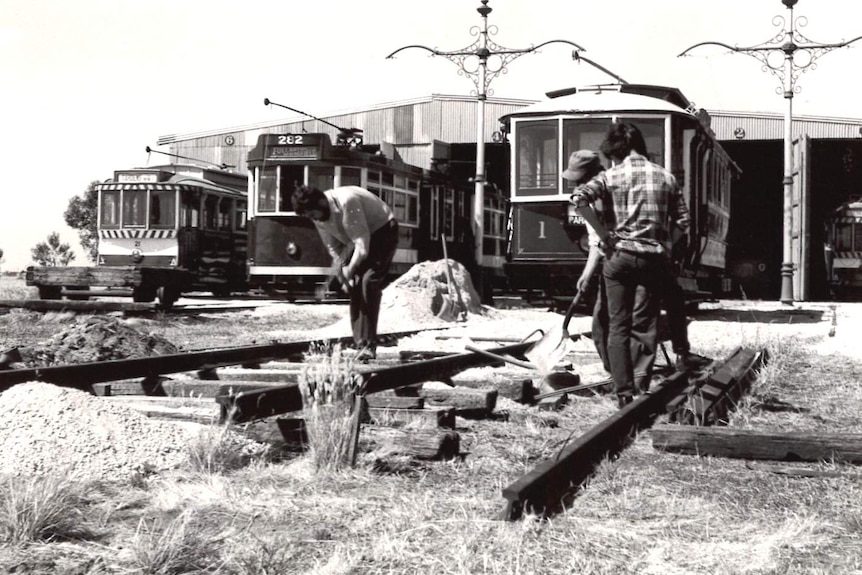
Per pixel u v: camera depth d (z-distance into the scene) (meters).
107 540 3.38
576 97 17.38
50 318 17.64
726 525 3.63
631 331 6.58
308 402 4.66
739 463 4.81
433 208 25.80
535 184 16.91
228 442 4.59
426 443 4.75
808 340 12.93
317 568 3.10
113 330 9.37
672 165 16.27
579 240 16.62
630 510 3.80
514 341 12.69
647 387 6.69
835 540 3.45
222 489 4.06
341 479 4.28
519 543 3.29
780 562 3.18
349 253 9.44
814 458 4.83
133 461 4.41
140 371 7.63
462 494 4.06
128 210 24.41
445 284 18.03
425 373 7.61
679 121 16.39
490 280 30.20
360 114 40.53
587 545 3.31
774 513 3.82
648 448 5.12
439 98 39.53
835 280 35.47
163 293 20.14
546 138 16.84
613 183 6.36
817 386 8.11
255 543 3.34
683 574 3.06
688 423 5.70
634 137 6.44
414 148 39.69
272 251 21.84
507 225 17.22
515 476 4.45
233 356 8.91
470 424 6.01
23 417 4.56
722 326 15.40
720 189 20.23
